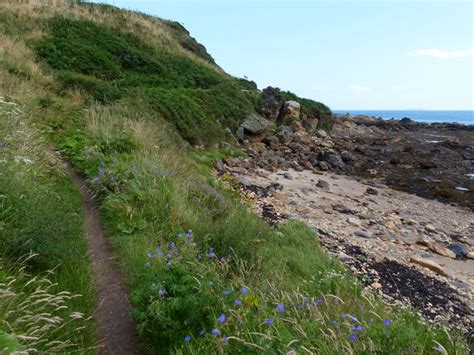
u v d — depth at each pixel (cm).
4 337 206
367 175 1912
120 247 489
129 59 2108
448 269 862
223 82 2448
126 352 312
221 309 311
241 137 1980
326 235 928
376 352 276
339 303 405
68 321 302
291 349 254
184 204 651
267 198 1166
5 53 1300
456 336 400
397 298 671
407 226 1134
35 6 2136
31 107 927
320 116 3145
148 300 333
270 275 502
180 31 3622
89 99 1269
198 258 435
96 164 723
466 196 1595
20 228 374
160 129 1167
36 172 546
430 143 3325
